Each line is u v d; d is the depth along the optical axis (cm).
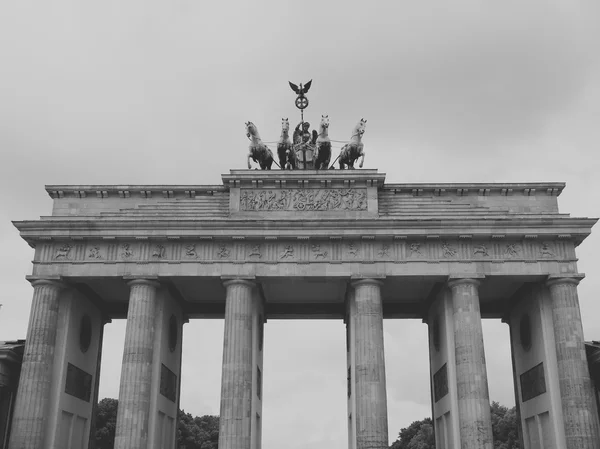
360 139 8219
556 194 8031
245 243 7606
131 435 6975
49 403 7369
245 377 7194
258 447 7994
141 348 7288
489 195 7994
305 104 8981
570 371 7119
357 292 7494
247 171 7856
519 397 8531
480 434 6925
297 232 7512
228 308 7412
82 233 7556
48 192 8044
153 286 7569
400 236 7506
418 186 7938
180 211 7881
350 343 7938
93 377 8625
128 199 8012
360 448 6950
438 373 8300
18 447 6925
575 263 7519
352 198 7831
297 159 8388
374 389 7081
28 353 7256
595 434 6925
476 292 7488
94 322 8750
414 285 8294
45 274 7506
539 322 7769
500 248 7600
